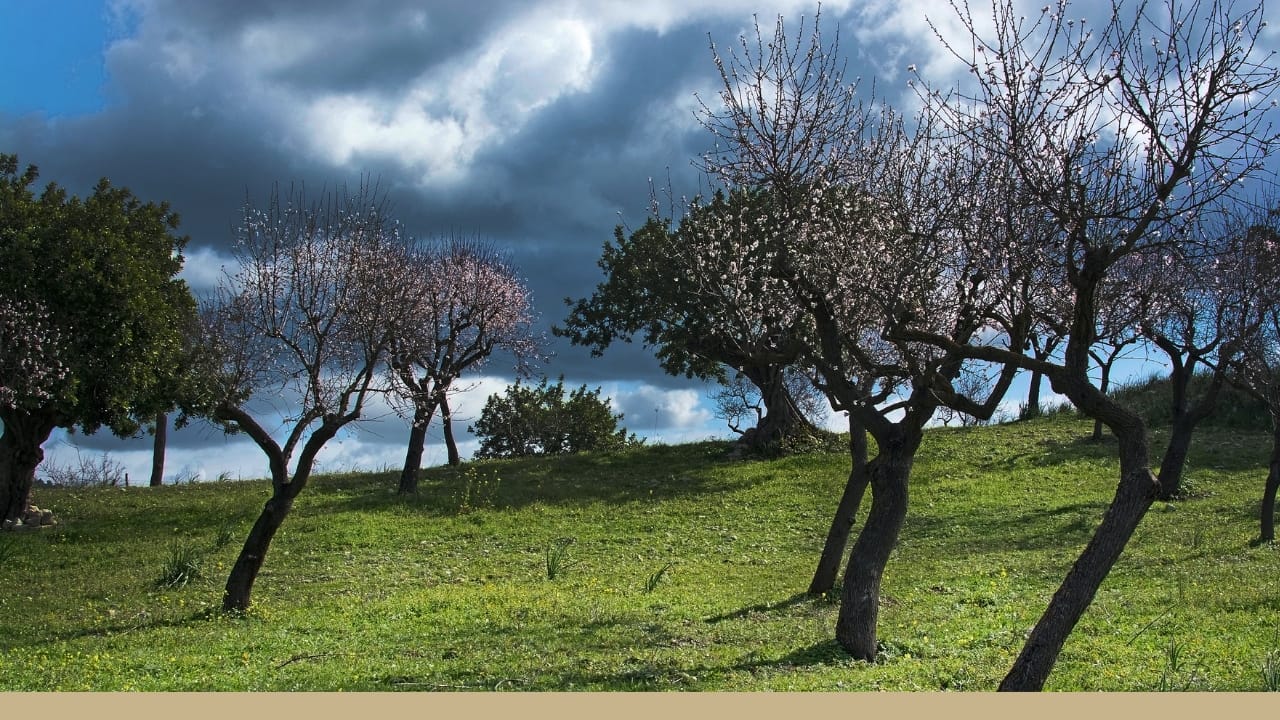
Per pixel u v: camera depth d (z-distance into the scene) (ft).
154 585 64.64
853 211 44.78
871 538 40.98
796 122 45.39
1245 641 37.65
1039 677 27.84
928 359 38.99
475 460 134.72
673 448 134.10
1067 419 134.72
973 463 109.09
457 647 41.65
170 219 89.51
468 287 105.70
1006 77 30.86
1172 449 84.58
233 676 36.32
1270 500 67.10
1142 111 28.60
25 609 57.72
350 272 63.00
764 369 124.36
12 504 85.15
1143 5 29.01
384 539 81.25
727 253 56.24
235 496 101.91
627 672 35.73
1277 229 58.95
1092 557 27.99
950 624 44.93
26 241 73.15
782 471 111.04
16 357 70.64
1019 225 32.71
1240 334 63.00
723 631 44.83
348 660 39.14
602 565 71.05
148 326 77.71
